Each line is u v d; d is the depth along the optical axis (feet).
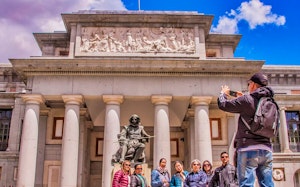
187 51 124.47
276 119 19.83
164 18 126.21
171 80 119.75
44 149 132.05
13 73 162.81
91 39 124.98
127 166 45.50
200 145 113.80
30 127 114.52
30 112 115.96
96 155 152.25
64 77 119.34
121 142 69.10
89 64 117.80
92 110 133.39
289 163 149.79
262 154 19.35
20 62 118.01
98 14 124.67
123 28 126.21
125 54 123.24
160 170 52.13
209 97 117.50
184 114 139.64
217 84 119.65
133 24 126.62
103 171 110.32
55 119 136.05
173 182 49.29
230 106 20.36
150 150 149.59
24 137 113.70
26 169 110.83
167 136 114.11
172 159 151.33
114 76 119.44
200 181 44.75
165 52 123.95
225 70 119.44
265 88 20.40
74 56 122.93
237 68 118.93
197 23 127.44
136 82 119.03
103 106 129.49
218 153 131.85
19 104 153.58
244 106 19.86
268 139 19.94
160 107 116.88
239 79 120.47
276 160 149.79
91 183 149.18
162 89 118.52
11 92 156.25
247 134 19.81
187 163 142.82
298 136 160.56
